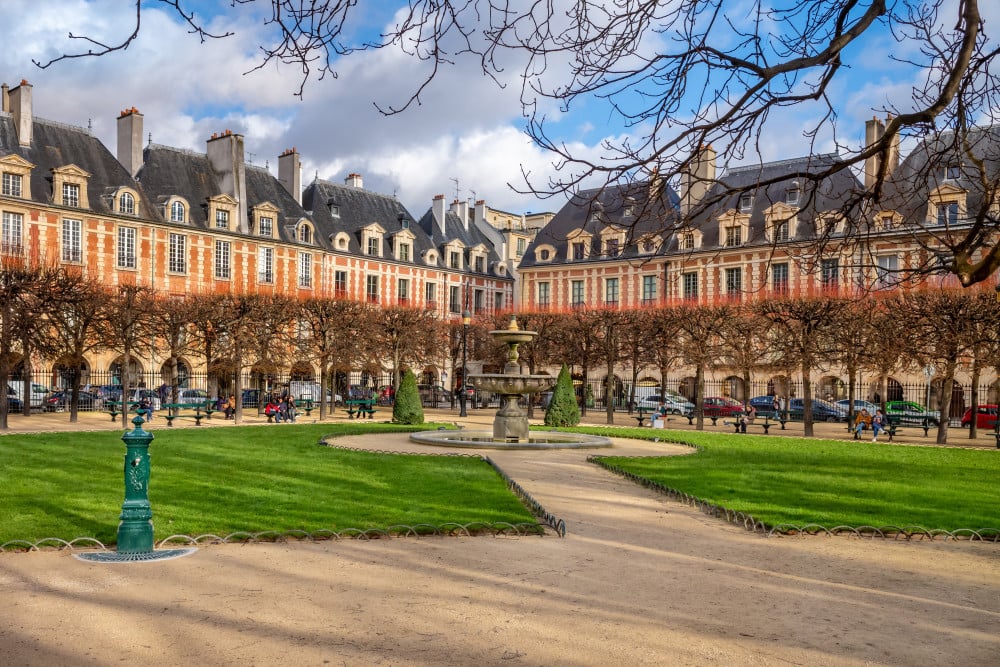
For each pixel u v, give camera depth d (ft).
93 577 24.93
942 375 114.83
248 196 178.19
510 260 245.04
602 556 29.14
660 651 19.19
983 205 20.52
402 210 221.25
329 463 54.29
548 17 17.60
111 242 150.71
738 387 172.04
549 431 88.69
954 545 32.30
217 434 77.87
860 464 61.16
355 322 137.39
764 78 16.84
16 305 95.91
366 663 18.08
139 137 162.30
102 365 147.84
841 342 107.65
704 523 36.35
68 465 50.44
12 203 136.98
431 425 99.71
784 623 21.62
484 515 35.60
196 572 25.75
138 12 14.26
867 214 24.63
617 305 183.62
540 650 19.08
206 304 127.34
